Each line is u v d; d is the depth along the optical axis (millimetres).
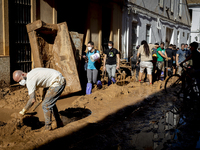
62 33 6688
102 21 10617
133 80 9336
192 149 3266
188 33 25719
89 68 6836
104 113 4824
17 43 6625
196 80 6188
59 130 3820
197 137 3711
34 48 6320
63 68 6727
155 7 16156
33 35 6246
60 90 3783
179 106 5660
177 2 21094
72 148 3205
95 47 9586
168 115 4906
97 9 9977
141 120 4508
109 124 4266
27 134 3758
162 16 17641
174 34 21062
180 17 22344
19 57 6742
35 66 6449
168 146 3350
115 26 11469
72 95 6809
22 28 6777
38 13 7152
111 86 6887
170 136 3736
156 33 16750
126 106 5387
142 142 3475
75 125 4074
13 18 6457
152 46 8234
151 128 4082
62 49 6727
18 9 6586
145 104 5836
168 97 6578
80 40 8047
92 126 4078
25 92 6305
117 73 9234
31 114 4547
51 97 3711
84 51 9320
